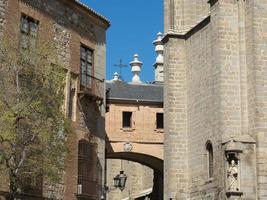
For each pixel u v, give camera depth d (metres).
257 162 33.44
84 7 38.25
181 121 40.97
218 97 35.28
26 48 28.61
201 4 42.22
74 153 36.06
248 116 34.88
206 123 37.59
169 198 39.81
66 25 36.84
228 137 34.59
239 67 35.56
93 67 39.50
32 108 26.91
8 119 25.91
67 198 35.12
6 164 26.12
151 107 51.19
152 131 50.75
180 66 41.69
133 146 50.09
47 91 28.06
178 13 42.34
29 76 27.98
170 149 40.47
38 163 27.36
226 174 33.69
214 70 36.06
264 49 34.72
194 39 40.41
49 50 29.05
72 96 36.75
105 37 41.38
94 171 38.09
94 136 38.62
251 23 34.97
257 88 34.16
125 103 50.75
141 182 69.88
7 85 27.80
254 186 33.31
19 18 32.84
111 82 52.31
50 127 28.02
